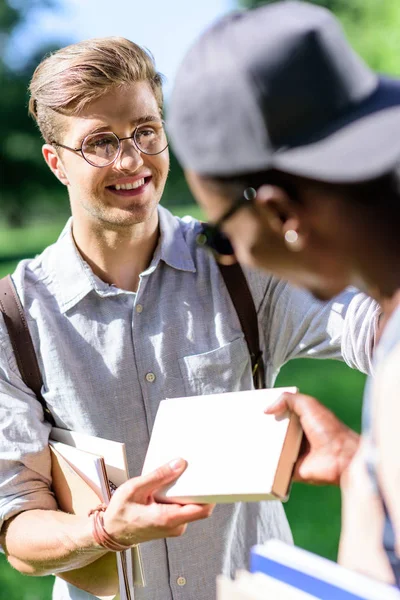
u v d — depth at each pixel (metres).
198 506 1.51
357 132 1.00
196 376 1.92
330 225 1.01
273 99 1.00
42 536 1.74
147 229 1.93
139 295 1.93
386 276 1.02
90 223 1.91
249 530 1.96
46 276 1.97
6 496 1.85
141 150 1.85
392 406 0.93
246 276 1.95
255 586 1.09
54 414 1.92
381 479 0.96
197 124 1.05
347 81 1.03
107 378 1.91
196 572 1.89
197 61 1.07
